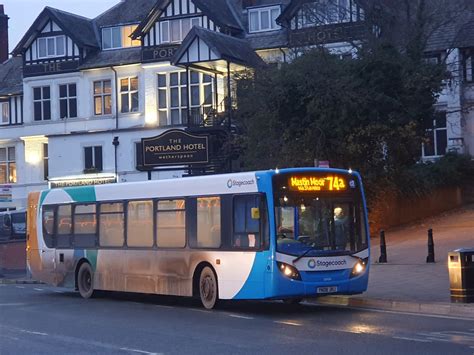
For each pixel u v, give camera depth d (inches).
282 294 609.0
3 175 2034.9
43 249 892.0
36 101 1947.6
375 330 520.7
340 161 1202.0
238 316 628.4
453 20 1435.8
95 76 1861.5
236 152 1462.8
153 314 664.4
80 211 839.7
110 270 789.2
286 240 617.0
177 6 1752.0
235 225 645.9
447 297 652.1
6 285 1105.4
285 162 1192.8
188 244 693.9
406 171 1293.1
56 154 1895.9
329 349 450.3
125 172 1809.8
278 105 1187.3
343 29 1437.0
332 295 669.9
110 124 1838.1
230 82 1521.9
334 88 1158.3
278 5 1707.7
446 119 1603.1
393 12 1359.5
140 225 754.2
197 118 1699.1
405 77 1209.4
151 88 1781.5
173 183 717.9
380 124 1177.4
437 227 1222.9
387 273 836.6
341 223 641.0
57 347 495.2
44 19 1909.4
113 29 1881.2
